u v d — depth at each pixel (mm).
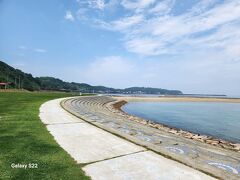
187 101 112000
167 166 5855
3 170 5172
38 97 37312
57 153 6594
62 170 5336
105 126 11547
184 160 6297
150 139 9148
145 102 90000
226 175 5309
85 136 9117
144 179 5027
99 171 5418
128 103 78562
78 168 5523
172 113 42000
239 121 30672
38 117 13430
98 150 7164
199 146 8781
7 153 6352
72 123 12172
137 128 12523
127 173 5344
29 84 127812
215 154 7375
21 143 7430
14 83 108562
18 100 27188
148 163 6055
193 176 5234
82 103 36312
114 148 7445
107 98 75438
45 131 9594
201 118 34062
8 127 9953
